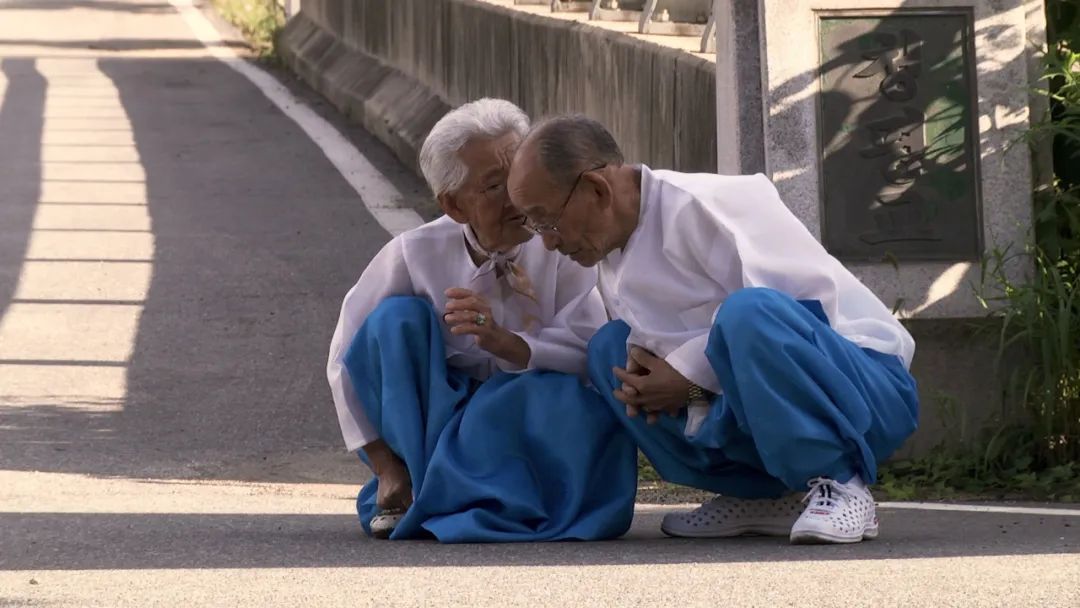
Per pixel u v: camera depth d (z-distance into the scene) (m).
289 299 12.66
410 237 5.95
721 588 4.45
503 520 5.60
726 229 5.39
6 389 10.29
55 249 14.32
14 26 34.19
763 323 5.10
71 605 4.45
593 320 5.92
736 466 5.62
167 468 8.62
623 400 5.48
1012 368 7.96
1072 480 7.66
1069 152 8.00
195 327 11.88
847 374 5.27
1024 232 7.81
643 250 5.47
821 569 4.71
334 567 5.01
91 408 9.91
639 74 11.07
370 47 22.62
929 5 7.78
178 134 20.78
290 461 8.91
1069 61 7.95
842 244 7.83
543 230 5.41
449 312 5.72
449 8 17.81
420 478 5.68
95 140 20.30
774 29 7.78
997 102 7.80
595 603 4.30
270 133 20.83
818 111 7.80
